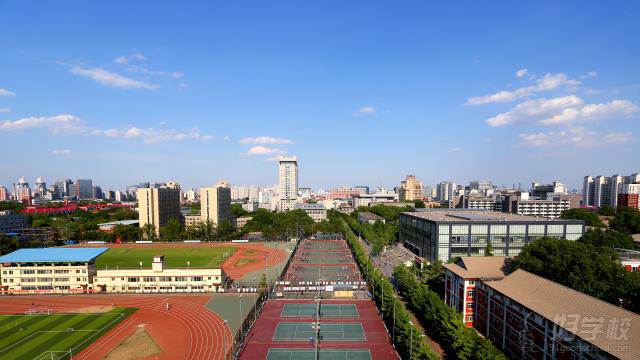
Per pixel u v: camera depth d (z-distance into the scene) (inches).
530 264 3855.8
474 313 3737.7
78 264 5349.4
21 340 3646.7
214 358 3253.0
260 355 3297.2
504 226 6200.8
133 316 4328.3
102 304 4761.3
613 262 3740.2
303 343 3540.8
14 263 5319.9
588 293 3454.7
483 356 2615.7
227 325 4037.9
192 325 4045.3
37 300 4938.5
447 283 4224.9
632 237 6127.0
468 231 6181.1
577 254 3708.2
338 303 4753.9
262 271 6446.9
